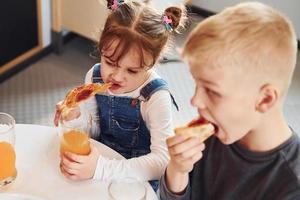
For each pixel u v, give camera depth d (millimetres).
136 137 1402
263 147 920
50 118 2279
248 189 962
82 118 1175
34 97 2430
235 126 851
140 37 1199
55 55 2812
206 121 901
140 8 1241
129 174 1131
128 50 1192
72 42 2939
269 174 916
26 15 2541
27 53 2660
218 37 778
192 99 851
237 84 792
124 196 978
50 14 2713
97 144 1220
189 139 921
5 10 2393
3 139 1041
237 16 801
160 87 1313
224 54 771
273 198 900
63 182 1073
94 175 1092
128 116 1366
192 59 802
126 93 1332
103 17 2539
